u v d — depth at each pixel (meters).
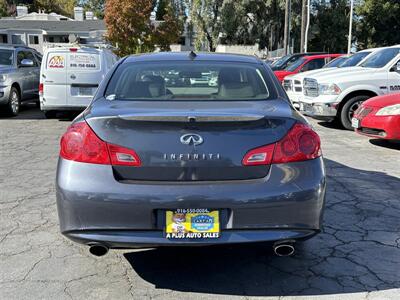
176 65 4.03
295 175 3.08
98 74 11.02
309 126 3.27
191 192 2.96
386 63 10.41
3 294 3.18
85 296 3.18
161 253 3.88
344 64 11.96
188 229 2.99
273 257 3.81
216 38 42.31
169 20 32.31
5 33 46.56
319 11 45.81
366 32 47.00
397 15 47.22
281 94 3.74
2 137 9.30
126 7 30.08
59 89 10.99
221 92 3.71
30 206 5.00
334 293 3.23
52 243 4.04
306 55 16.86
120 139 3.04
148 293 3.23
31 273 3.49
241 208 2.98
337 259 3.76
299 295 3.21
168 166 3.01
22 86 12.83
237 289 3.29
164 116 2.99
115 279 3.43
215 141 3.03
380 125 7.74
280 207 3.03
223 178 3.04
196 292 3.25
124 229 3.01
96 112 3.23
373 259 3.75
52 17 55.31
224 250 3.95
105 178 3.02
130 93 3.69
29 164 6.96
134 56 4.37
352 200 5.22
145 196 2.96
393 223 4.53
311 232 3.15
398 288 3.29
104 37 31.78
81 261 3.71
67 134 3.19
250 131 3.07
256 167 3.05
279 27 42.50
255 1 40.69
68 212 3.07
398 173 6.46
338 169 6.67
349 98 10.13
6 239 4.11
